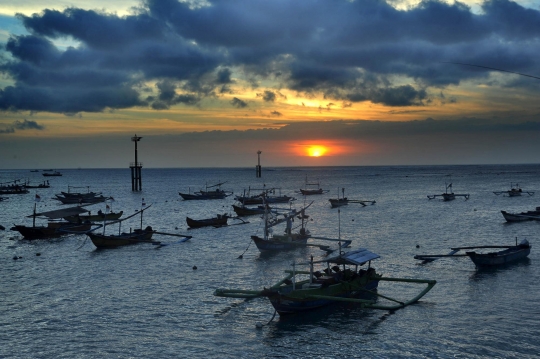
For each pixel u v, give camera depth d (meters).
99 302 35.41
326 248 54.16
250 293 33.62
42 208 115.88
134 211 108.19
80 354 26.41
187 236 64.06
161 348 27.06
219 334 28.95
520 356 25.20
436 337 27.77
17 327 30.39
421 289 37.56
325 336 28.36
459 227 73.19
